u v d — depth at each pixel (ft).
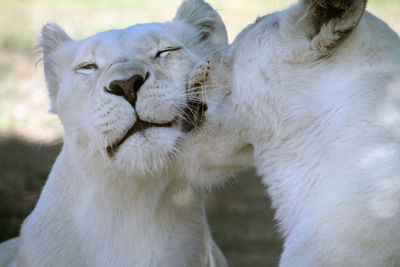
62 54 25.18
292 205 17.38
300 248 15.97
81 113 21.83
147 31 22.72
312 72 17.10
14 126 63.46
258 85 18.07
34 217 23.82
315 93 16.97
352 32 16.71
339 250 15.17
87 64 22.17
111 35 22.91
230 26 95.86
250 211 47.32
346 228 15.17
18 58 85.46
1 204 44.50
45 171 51.72
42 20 102.42
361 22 17.03
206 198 49.75
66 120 22.62
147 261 22.80
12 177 50.08
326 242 15.42
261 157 18.66
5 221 41.55
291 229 17.39
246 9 107.34
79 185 22.77
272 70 17.67
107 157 21.02
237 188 52.29
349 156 15.85
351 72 16.58
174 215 23.12
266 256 39.17
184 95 20.67
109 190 22.27
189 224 23.54
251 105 18.42
